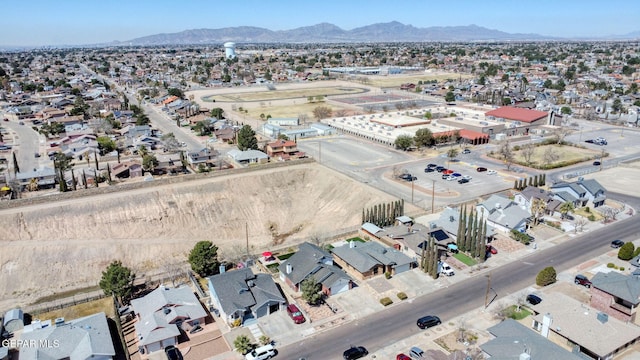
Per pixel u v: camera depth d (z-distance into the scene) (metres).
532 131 153.25
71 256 77.06
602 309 51.91
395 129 149.62
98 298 60.19
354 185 99.56
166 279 64.56
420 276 62.44
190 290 56.59
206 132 155.25
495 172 108.56
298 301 56.94
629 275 55.88
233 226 92.00
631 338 44.28
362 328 51.25
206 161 118.12
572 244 71.19
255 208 97.56
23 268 73.38
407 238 69.69
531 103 193.50
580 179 92.19
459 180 101.50
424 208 85.69
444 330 50.28
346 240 75.69
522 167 113.56
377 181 102.69
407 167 113.94
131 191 94.62
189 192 96.75
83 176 95.88
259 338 49.34
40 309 56.88
